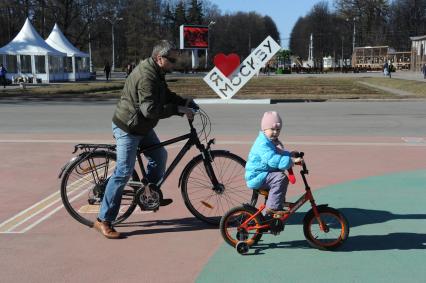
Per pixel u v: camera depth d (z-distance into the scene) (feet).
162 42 15.01
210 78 68.49
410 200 19.06
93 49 294.25
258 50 67.51
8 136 35.94
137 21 290.15
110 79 173.37
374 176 23.11
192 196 16.74
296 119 48.08
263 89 107.55
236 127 42.22
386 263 13.29
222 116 51.47
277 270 12.92
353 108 60.08
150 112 14.64
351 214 17.43
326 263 13.34
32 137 35.37
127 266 13.28
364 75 205.87
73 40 218.59
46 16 209.05
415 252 14.02
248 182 14.46
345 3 331.16
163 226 16.53
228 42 409.49
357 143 32.55
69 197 18.89
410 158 27.30
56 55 139.95
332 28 345.51
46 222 16.85
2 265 13.38
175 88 111.65
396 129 40.34
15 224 16.67
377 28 325.83
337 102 70.64
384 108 59.88
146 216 17.56
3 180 22.56
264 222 14.30
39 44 134.72
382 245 14.57
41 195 20.08
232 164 16.96
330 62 340.39
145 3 303.07
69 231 16.02
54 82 141.69
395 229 15.88
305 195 14.17
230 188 16.97
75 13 203.82
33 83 133.28
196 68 264.52
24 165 25.66
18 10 207.41
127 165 15.38
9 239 15.31
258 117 50.39
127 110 15.07
